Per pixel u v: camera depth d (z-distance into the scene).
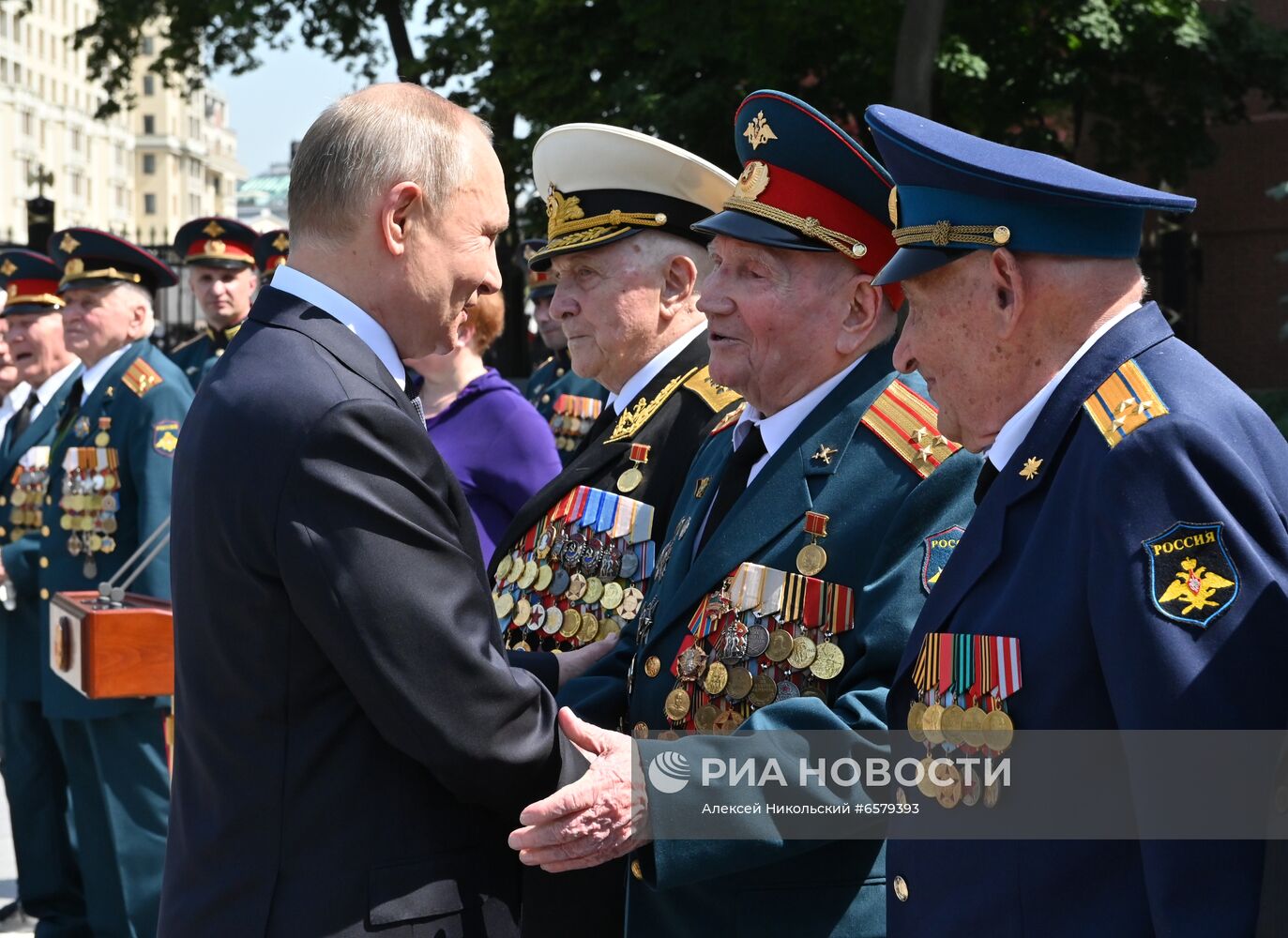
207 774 2.07
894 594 2.21
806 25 14.35
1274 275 18.05
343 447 1.99
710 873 2.15
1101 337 1.78
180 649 2.12
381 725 1.99
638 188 3.03
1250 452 1.67
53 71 73.19
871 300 2.44
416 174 2.13
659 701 2.46
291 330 2.10
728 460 2.60
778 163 2.44
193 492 2.06
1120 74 16.45
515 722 2.07
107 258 4.98
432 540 2.02
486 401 3.97
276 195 99.25
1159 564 1.58
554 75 14.92
